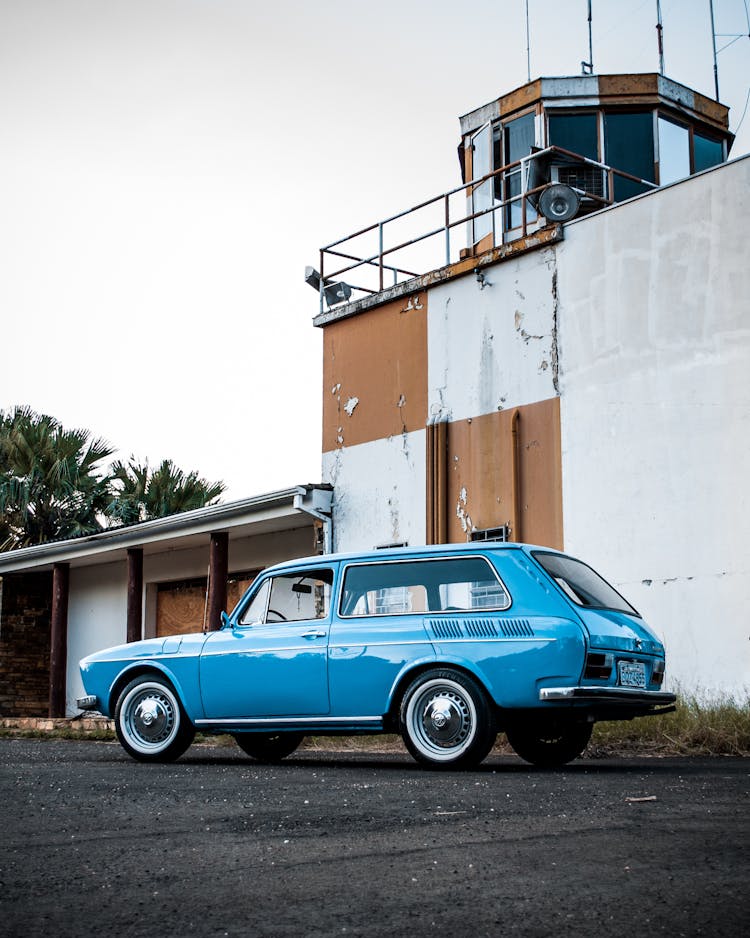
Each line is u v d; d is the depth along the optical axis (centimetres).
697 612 1168
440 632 753
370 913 317
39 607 2278
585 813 486
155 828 475
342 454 1642
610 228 1318
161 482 2706
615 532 1260
